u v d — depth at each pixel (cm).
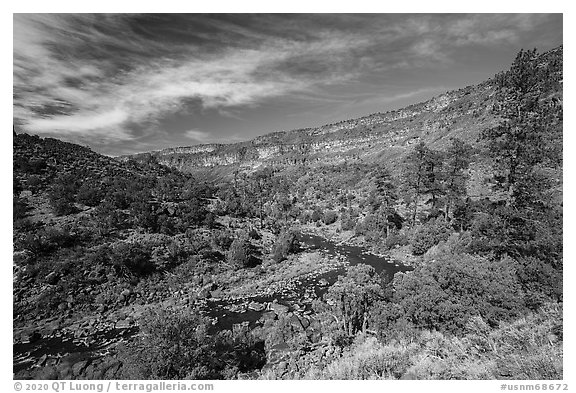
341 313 2225
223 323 2512
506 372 1094
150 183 5556
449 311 1574
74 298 2658
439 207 4609
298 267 3897
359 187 9431
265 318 2527
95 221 3650
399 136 18688
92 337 2283
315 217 6831
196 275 3378
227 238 4119
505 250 2203
